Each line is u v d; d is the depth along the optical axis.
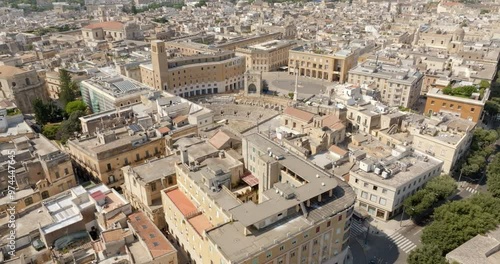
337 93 189.00
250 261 77.94
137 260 86.75
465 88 180.88
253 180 110.50
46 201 106.88
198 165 108.62
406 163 130.38
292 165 101.81
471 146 157.75
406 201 120.75
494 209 109.88
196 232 92.56
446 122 159.88
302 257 88.81
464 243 94.69
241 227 85.38
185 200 106.94
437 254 93.31
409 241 116.06
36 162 120.38
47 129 174.00
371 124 162.75
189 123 156.12
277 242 80.88
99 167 126.56
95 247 91.75
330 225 90.06
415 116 169.00
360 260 108.06
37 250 93.62
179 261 105.81
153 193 113.06
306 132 153.00
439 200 124.44
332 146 141.50
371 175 125.19
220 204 91.38
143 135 138.38
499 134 175.62
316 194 90.31
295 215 89.00
